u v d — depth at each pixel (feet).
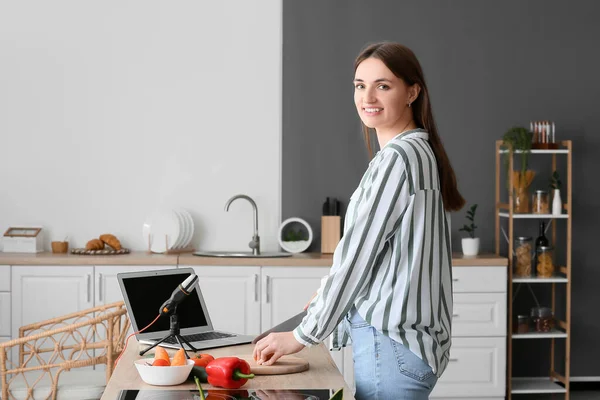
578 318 17.10
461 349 15.39
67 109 16.66
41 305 15.08
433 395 15.40
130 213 16.75
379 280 6.76
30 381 11.10
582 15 16.99
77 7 16.63
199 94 16.80
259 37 16.85
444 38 16.92
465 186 16.94
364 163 16.90
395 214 6.63
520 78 16.98
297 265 15.30
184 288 7.88
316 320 6.73
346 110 16.88
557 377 16.58
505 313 15.42
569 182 15.56
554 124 16.93
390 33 16.88
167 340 8.30
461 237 16.97
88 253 15.74
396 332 6.63
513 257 16.93
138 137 16.75
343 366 15.33
